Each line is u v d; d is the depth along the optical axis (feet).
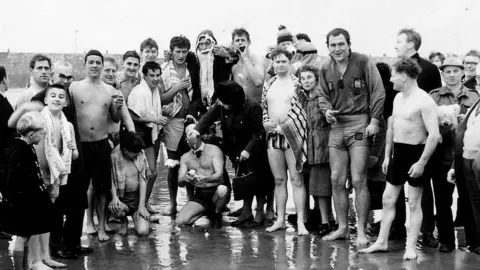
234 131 25.82
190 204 26.32
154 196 32.91
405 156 20.79
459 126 20.57
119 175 23.89
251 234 24.57
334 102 23.03
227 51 28.43
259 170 25.63
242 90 25.31
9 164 18.33
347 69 22.61
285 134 24.32
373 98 22.35
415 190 20.75
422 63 24.27
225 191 25.75
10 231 18.51
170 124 28.58
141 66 29.71
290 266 20.02
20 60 85.05
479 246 21.35
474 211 20.06
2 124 22.25
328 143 23.66
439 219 21.63
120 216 23.93
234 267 19.95
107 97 23.63
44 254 19.90
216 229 25.50
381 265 19.99
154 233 24.77
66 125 20.33
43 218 18.67
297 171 24.43
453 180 21.13
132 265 20.22
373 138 22.72
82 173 21.30
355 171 22.66
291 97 24.75
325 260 20.68
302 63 27.86
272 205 27.30
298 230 24.43
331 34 22.47
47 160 19.63
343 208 23.48
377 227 24.70
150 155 27.58
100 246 22.74
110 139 25.77
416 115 20.48
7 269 19.67
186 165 26.71
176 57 28.55
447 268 19.54
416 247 22.26
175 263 20.44
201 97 28.99
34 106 20.29
